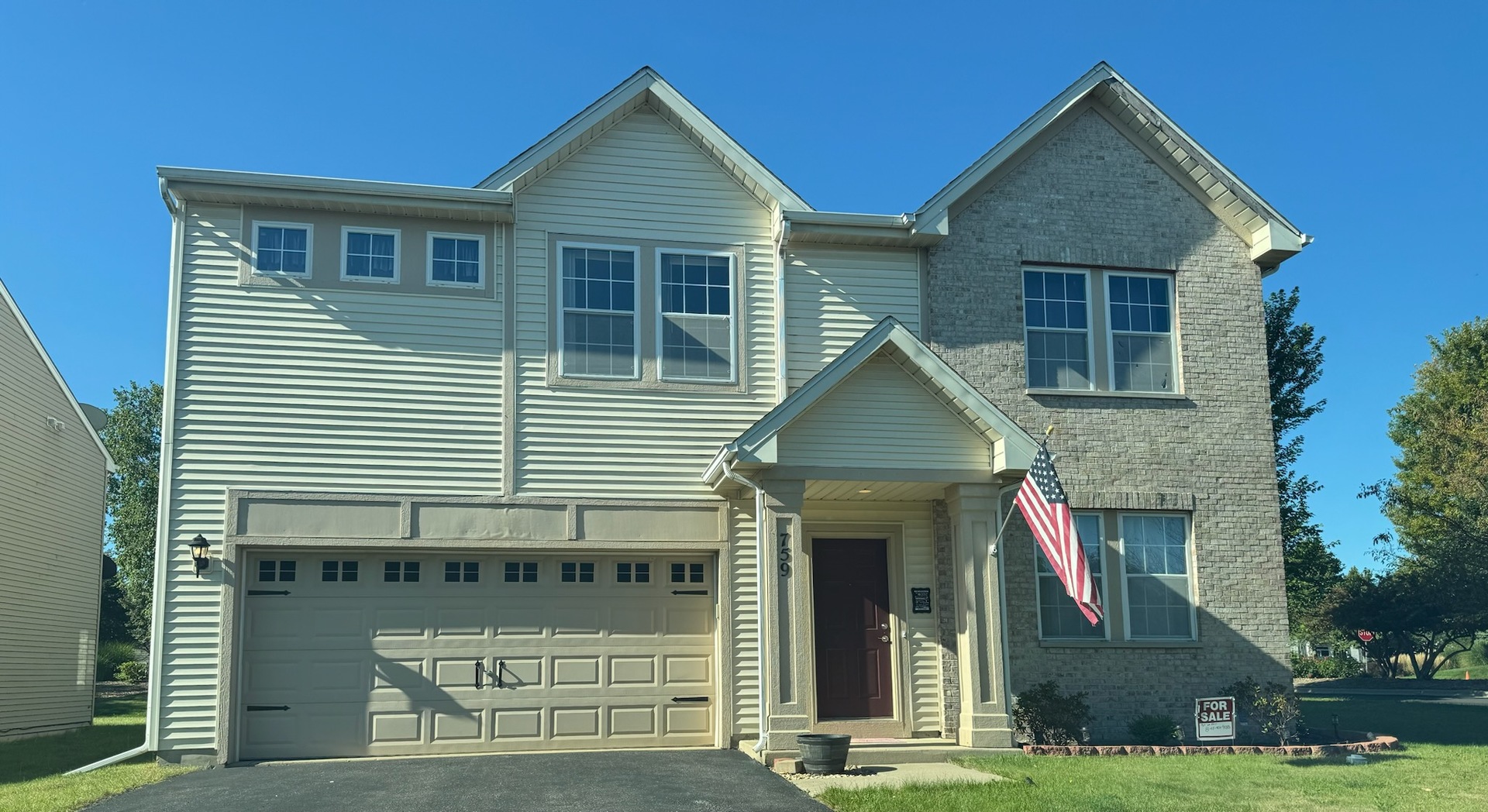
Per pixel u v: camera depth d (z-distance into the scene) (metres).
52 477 21.42
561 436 14.29
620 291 14.81
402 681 13.62
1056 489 12.70
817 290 15.34
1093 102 16.55
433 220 14.44
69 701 22.16
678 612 14.52
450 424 14.02
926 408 13.70
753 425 13.38
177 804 10.41
